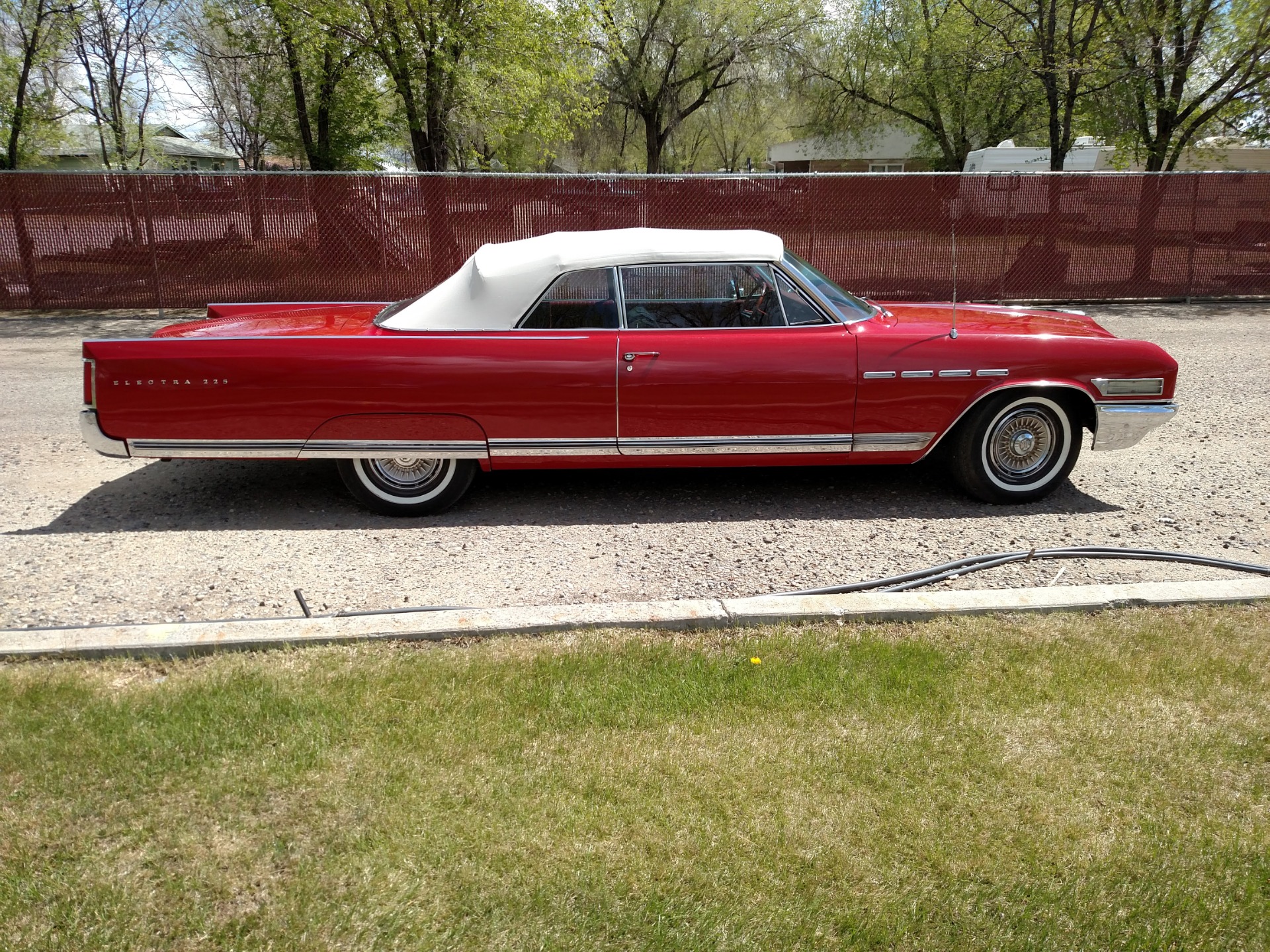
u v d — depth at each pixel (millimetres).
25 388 8414
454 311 5074
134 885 2303
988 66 19172
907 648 3488
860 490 5758
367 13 14086
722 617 3703
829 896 2307
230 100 28938
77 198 12734
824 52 28062
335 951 2115
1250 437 6879
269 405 4914
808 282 5238
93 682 3238
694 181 12672
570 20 15859
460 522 5180
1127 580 4324
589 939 2158
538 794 2654
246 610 3967
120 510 5316
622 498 5594
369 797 2627
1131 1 15516
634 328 5086
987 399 5227
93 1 16094
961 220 13289
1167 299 14172
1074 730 3008
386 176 12531
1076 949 2180
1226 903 2324
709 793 2672
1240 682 3309
